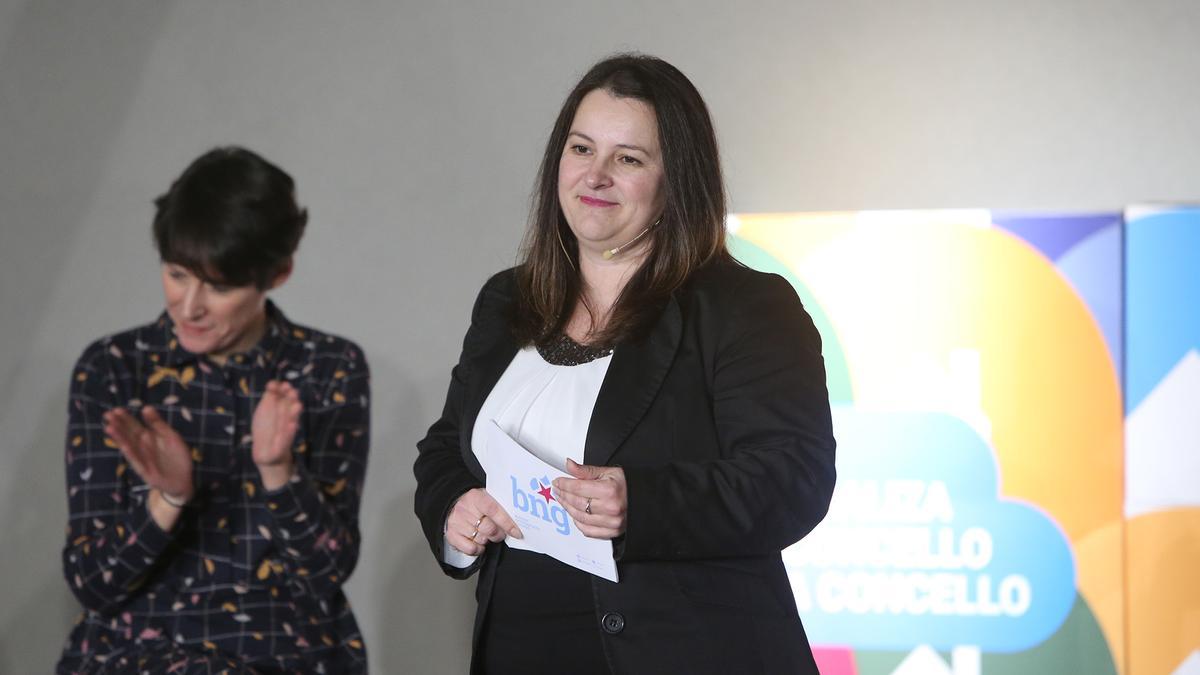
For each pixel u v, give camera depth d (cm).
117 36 824
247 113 820
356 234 815
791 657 396
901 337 751
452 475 439
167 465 504
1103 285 741
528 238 459
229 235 534
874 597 750
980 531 744
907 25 784
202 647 534
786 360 397
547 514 391
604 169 417
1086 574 738
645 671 388
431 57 812
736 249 766
